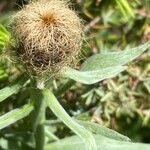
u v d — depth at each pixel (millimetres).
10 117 130
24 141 164
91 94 172
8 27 137
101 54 142
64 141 155
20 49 129
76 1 167
